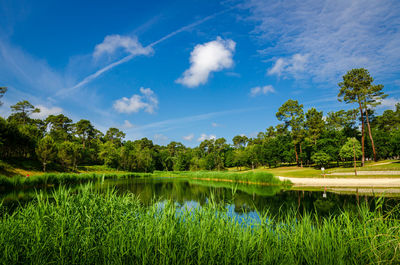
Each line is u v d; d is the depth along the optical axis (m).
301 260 4.14
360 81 45.84
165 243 4.12
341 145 51.88
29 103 71.69
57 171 50.25
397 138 47.59
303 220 5.41
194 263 4.07
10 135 43.81
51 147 47.00
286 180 30.30
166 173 79.12
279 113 62.00
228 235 4.63
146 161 84.50
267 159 68.12
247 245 4.45
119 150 81.69
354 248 4.22
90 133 94.94
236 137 121.50
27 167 44.09
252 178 33.91
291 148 65.12
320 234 4.63
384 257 3.84
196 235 4.60
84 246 4.16
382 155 54.47
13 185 24.27
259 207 13.63
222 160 88.06
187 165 98.00
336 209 12.80
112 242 4.28
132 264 3.94
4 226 4.58
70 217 4.76
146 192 22.64
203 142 114.25
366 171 34.44
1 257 3.90
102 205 5.49
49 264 3.91
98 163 76.75
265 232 4.80
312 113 58.50
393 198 15.36
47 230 4.54
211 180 44.88
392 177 30.11
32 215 5.11
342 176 35.09
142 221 5.03
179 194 20.62
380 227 4.52
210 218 5.26
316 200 16.47
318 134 56.16
